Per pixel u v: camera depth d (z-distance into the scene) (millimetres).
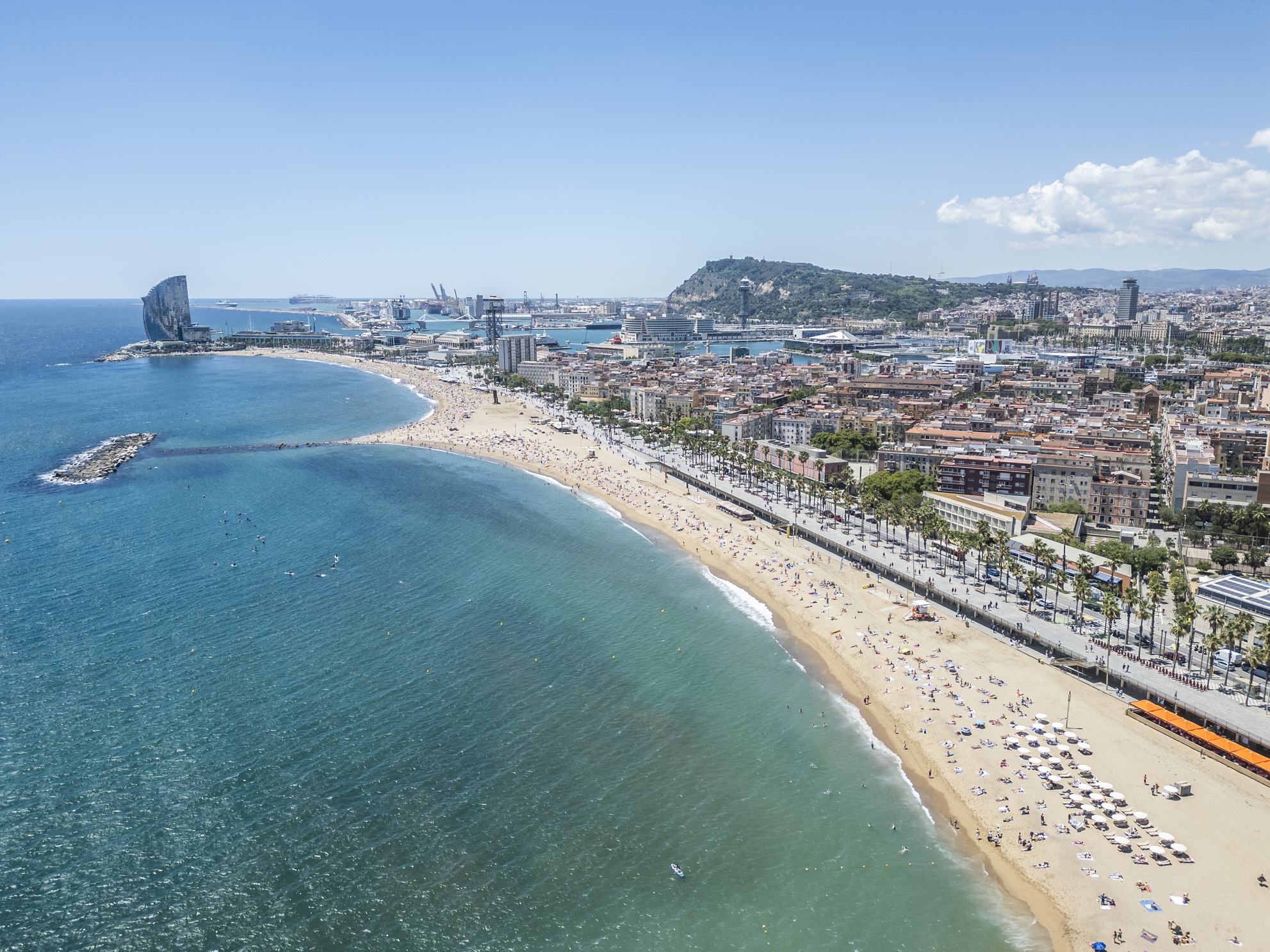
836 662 196500
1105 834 132250
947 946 113750
